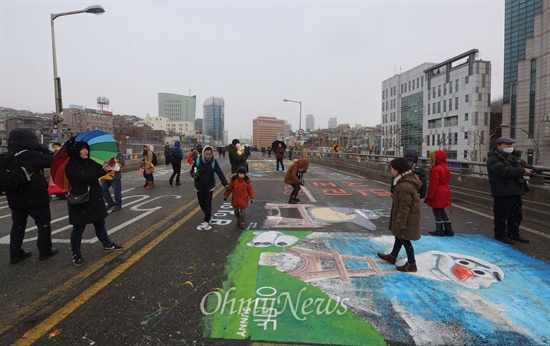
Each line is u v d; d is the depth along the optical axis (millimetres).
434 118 75875
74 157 4320
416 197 4152
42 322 3082
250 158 41219
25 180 4336
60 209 8281
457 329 2934
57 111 15648
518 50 64375
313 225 6527
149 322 3066
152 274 4129
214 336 2848
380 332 2891
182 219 7066
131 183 13734
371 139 103188
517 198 5316
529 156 61219
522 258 4641
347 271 4195
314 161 30062
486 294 3584
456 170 9633
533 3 61438
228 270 4234
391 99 93438
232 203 6375
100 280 3965
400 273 4133
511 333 2879
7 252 5047
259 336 2844
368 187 12211
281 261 4539
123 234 5934
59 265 4465
